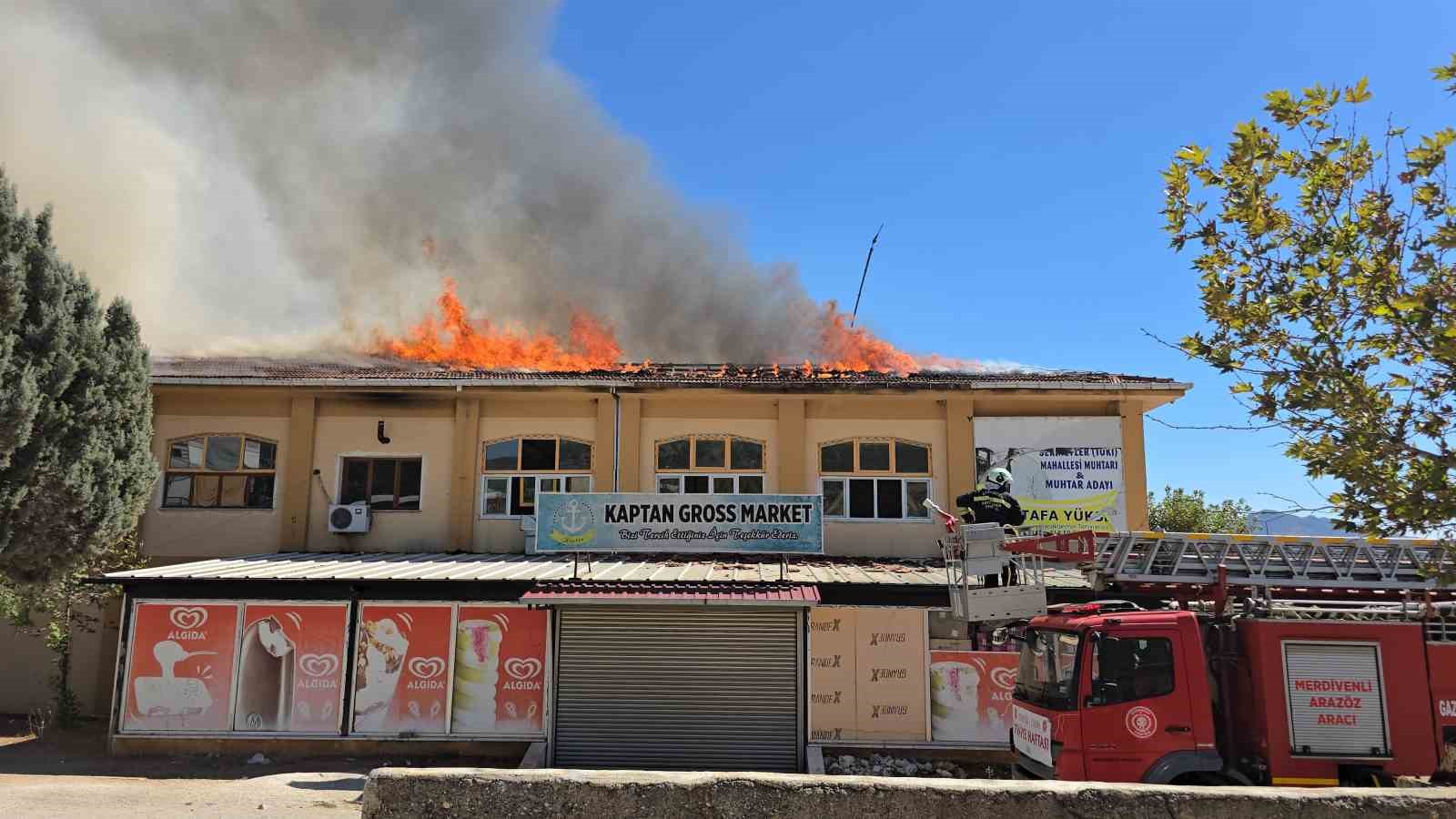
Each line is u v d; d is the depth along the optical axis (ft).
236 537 56.54
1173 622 28.48
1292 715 27.61
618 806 17.02
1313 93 19.47
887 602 44.60
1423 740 27.48
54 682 52.60
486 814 17.06
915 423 57.11
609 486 56.49
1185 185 20.95
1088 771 27.61
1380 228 18.29
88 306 45.27
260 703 45.29
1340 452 17.47
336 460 57.67
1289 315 19.39
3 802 32.81
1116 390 54.95
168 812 32.27
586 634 42.88
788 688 42.32
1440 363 17.26
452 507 56.80
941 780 17.56
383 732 45.34
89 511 44.37
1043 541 32.04
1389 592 32.83
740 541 44.06
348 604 46.24
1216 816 16.53
